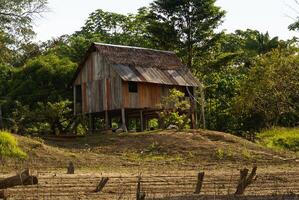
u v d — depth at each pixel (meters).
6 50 36.03
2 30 35.38
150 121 44.66
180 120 34.38
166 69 37.50
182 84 37.12
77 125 39.50
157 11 46.03
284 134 38.00
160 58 38.31
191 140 30.50
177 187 17.33
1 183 11.01
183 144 29.73
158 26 45.88
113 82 35.50
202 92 39.06
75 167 23.92
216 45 46.97
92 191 16.27
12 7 34.66
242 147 30.38
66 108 36.84
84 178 18.81
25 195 15.34
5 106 39.81
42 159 25.14
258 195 15.49
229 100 45.91
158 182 18.38
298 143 35.62
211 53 47.88
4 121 37.78
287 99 38.66
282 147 35.19
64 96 39.97
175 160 27.03
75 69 40.75
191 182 18.52
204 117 40.25
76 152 27.80
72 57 47.59
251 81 39.78
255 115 42.84
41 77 40.53
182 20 46.03
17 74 41.97
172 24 45.94
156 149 29.16
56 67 40.75
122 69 35.19
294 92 38.22
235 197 15.12
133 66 36.03
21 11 35.12
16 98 40.12
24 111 36.31
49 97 39.69
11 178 11.02
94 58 36.69
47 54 48.44
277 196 15.27
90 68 36.94
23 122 36.50
